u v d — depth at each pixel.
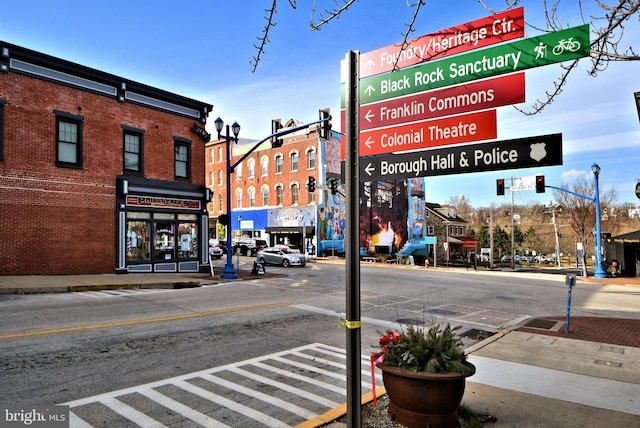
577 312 13.29
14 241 15.70
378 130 3.68
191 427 4.44
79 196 17.47
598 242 27.55
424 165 3.42
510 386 5.71
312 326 9.77
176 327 9.10
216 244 40.31
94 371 6.11
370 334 9.38
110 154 18.53
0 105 15.34
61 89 17.06
